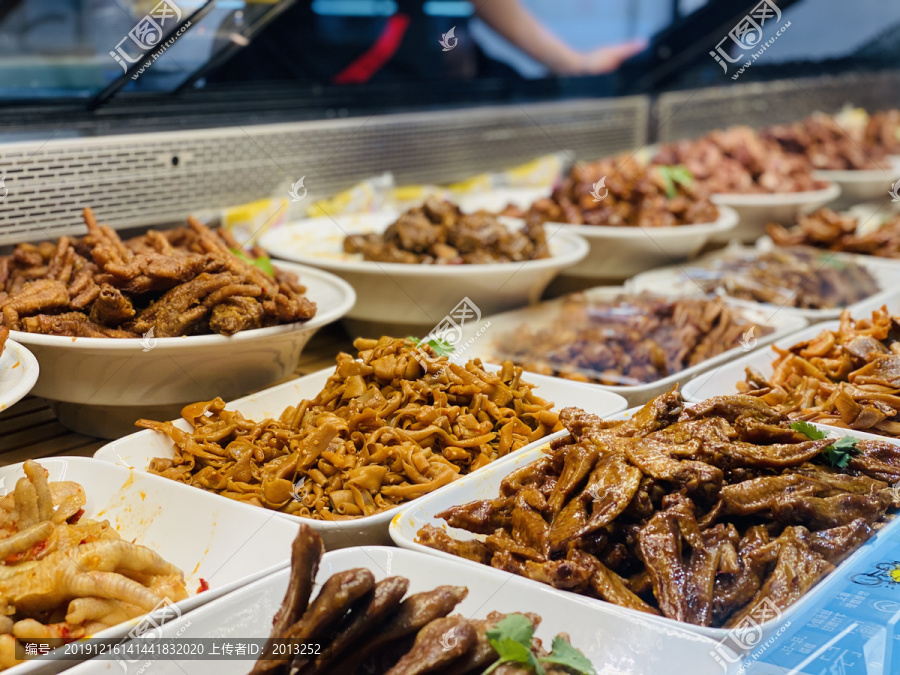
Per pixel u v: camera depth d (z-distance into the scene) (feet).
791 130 14.87
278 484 5.01
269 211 8.52
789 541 4.27
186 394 6.17
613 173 11.07
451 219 8.81
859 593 4.01
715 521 4.43
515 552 4.40
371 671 3.51
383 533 4.72
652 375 7.27
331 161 9.32
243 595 3.88
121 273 5.99
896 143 15.37
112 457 5.31
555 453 4.84
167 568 4.29
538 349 7.77
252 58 8.86
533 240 8.86
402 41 10.72
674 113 14.33
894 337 6.93
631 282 9.66
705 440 4.70
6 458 5.71
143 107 7.75
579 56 13.58
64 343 5.53
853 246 11.23
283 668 3.29
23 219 6.66
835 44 15.69
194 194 7.88
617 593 4.02
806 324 8.46
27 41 6.94
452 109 11.30
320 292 7.55
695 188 11.69
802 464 4.77
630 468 4.41
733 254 11.08
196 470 5.46
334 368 6.69
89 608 3.83
